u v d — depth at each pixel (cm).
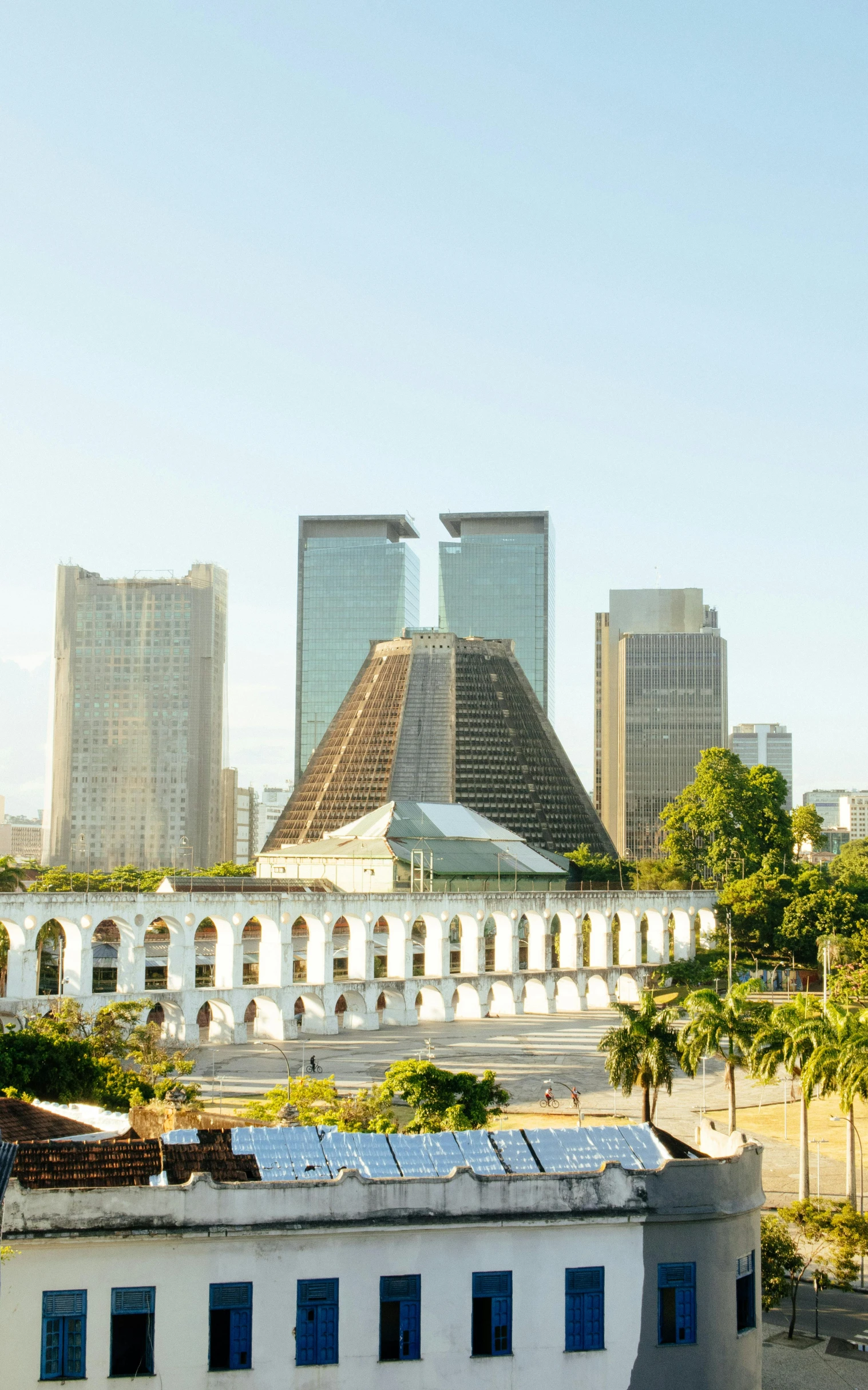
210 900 15675
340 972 19600
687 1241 4147
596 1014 18925
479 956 18662
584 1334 4053
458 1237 3988
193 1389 3766
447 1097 9038
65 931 15025
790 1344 6288
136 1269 3781
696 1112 12100
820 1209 7138
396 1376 3884
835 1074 8738
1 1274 3694
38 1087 8412
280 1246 3872
